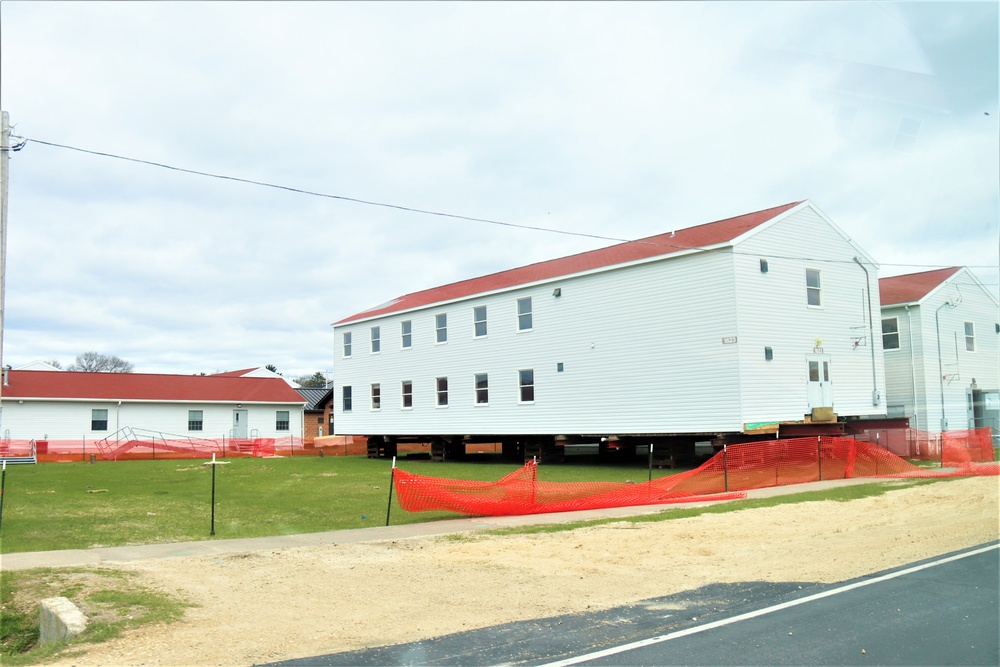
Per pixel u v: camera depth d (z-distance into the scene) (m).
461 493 17.22
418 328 35.66
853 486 19.33
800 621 7.69
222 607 8.39
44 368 62.12
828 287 26.67
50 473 28.41
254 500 19.02
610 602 8.70
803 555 11.18
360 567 10.46
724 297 23.91
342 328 40.97
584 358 27.98
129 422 44.62
